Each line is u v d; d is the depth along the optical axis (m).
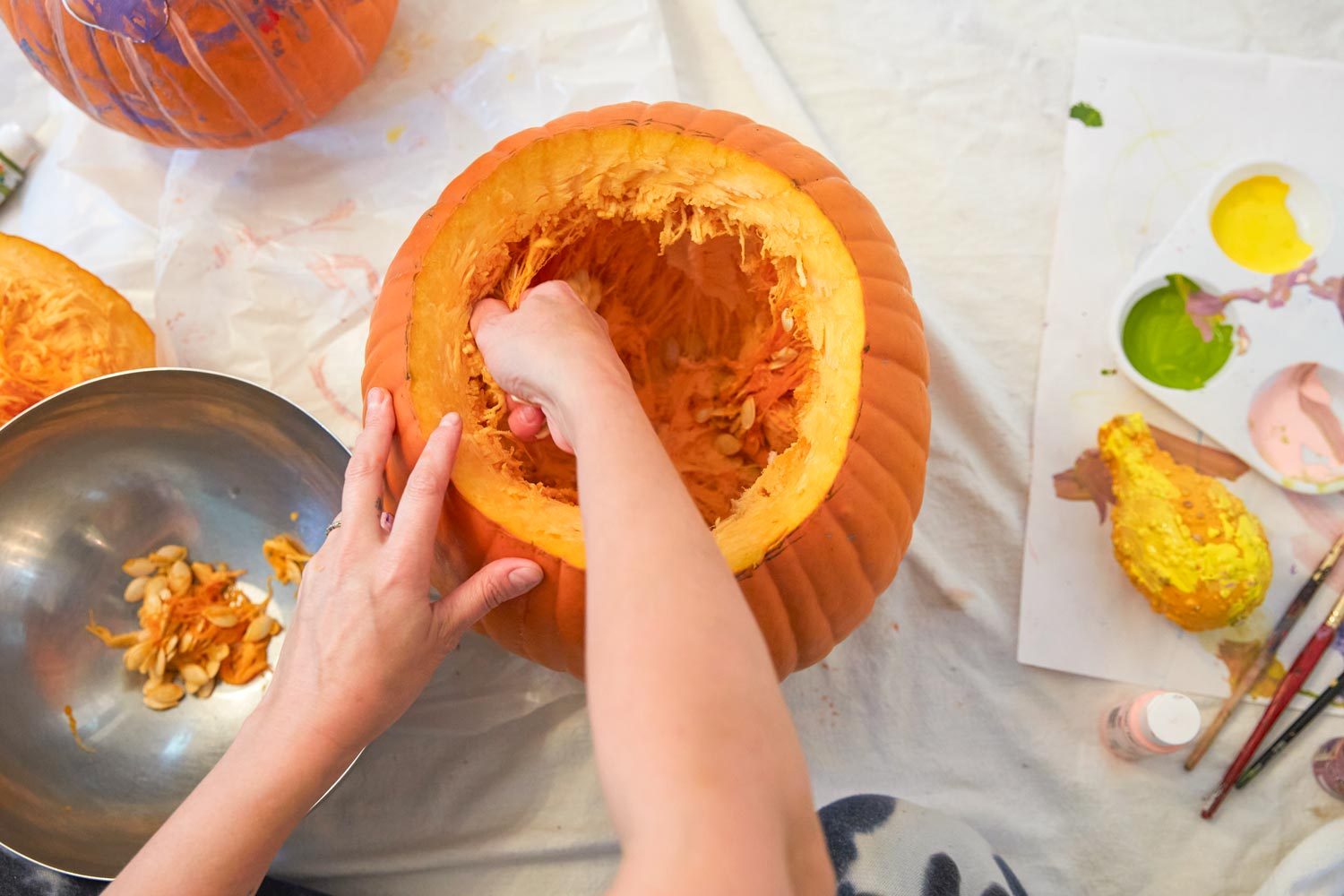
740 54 1.16
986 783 1.08
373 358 0.80
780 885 0.38
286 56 0.96
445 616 0.70
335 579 0.70
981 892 0.92
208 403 0.98
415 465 0.73
